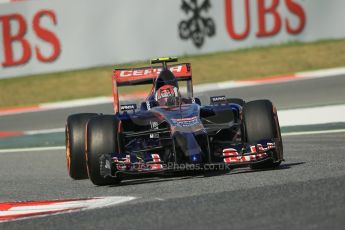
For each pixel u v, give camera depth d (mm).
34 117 67750
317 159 31859
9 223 23312
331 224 18266
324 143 38250
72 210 24500
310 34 84562
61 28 82688
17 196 30000
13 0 82062
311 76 73000
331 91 62906
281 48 83688
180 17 83562
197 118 28984
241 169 30172
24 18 82062
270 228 18500
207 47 84312
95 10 82875
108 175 27547
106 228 20594
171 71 35688
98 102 73125
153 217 21297
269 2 84188
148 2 82875
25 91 80562
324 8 84375
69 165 32812
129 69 36094
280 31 84375
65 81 81875
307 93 63406
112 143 28766
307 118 49031
